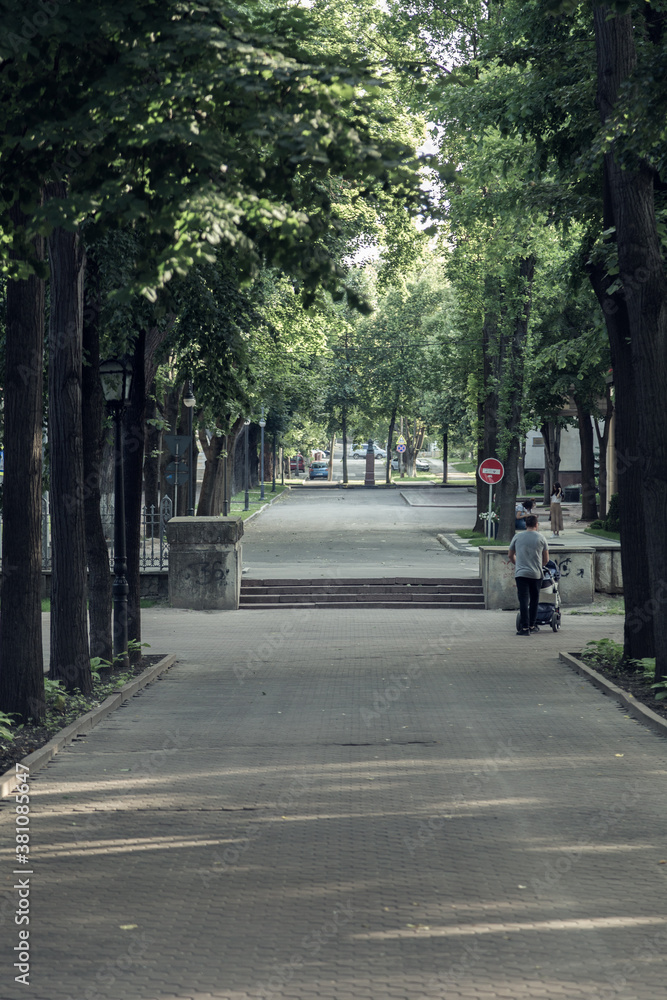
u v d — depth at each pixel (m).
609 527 57.88
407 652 25.66
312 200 11.13
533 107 22.88
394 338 117.94
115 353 23.28
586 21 22.09
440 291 117.56
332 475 147.62
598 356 29.75
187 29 10.25
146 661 24.28
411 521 69.81
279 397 53.03
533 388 64.88
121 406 23.16
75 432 19.09
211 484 57.19
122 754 14.71
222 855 10.05
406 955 7.68
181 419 56.25
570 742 15.21
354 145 10.30
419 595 36.34
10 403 16.14
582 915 8.45
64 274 18.62
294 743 15.41
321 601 36.41
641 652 21.52
